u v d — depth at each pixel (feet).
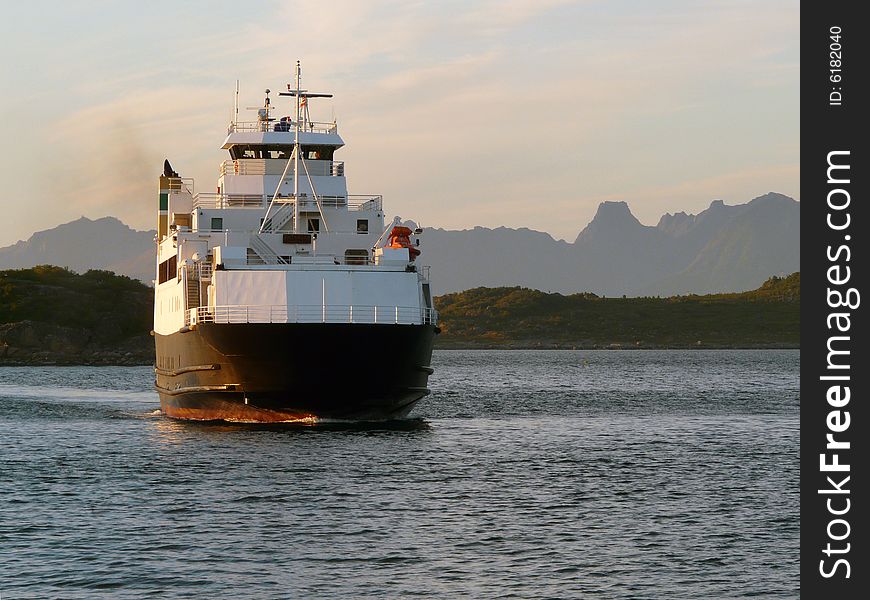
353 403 265.34
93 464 231.30
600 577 148.77
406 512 184.03
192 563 153.48
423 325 264.52
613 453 256.52
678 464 239.50
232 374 262.47
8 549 160.04
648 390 522.88
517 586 144.66
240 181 328.90
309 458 233.55
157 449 249.75
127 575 147.95
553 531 172.35
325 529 171.94
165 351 322.96
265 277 271.08
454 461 236.63
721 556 159.43
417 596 140.46
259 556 156.76
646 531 173.17
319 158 340.18
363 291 272.31
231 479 210.79
